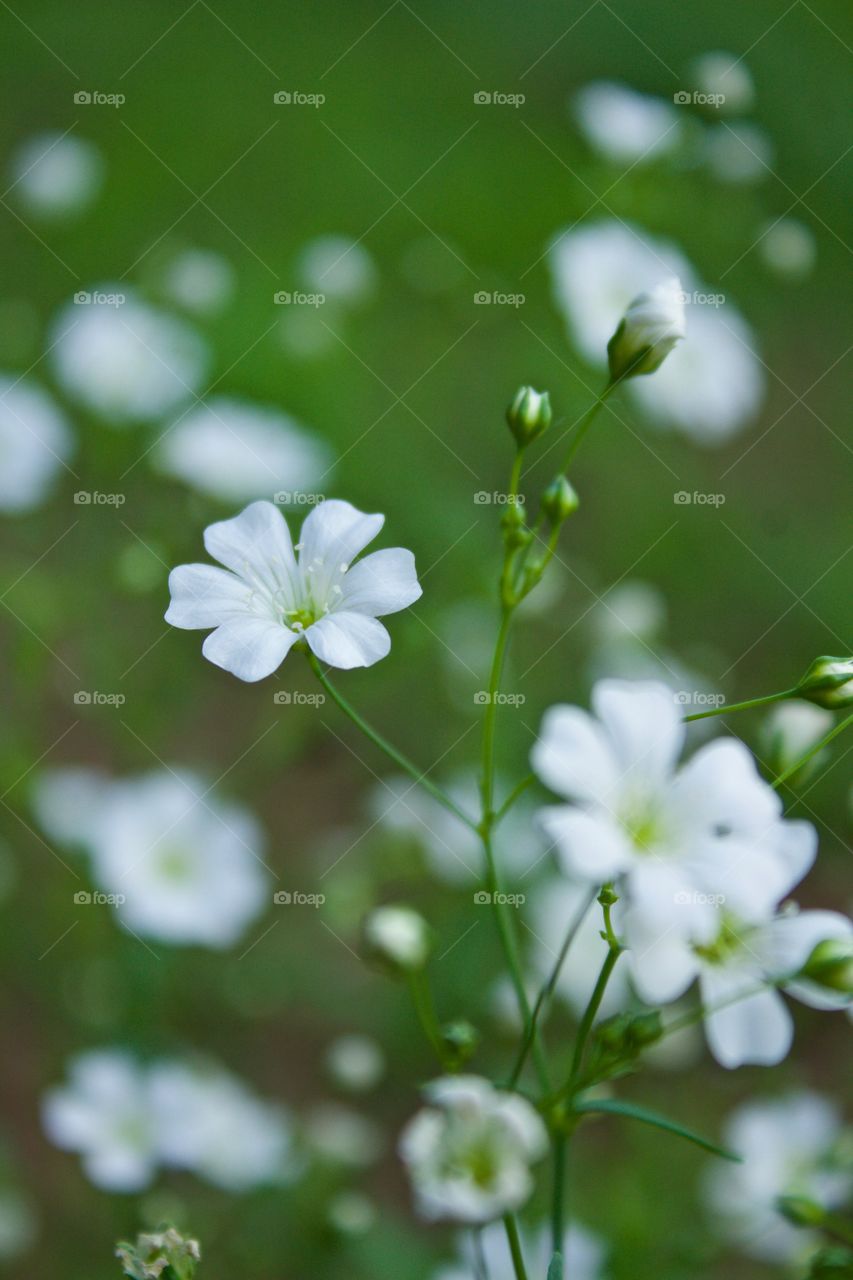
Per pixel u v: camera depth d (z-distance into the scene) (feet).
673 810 0.57
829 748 0.93
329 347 1.06
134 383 0.94
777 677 1.07
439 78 1.44
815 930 0.59
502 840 0.85
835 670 0.60
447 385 1.13
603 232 1.05
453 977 0.84
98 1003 0.83
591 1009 0.58
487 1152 0.61
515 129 1.41
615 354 0.63
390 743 0.94
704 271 1.30
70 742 0.94
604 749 0.57
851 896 0.94
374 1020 0.87
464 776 0.88
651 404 1.02
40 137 1.31
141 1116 0.78
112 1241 0.79
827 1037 0.90
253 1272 0.78
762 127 1.41
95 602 0.89
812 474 1.23
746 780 0.57
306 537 0.61
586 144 1.34
